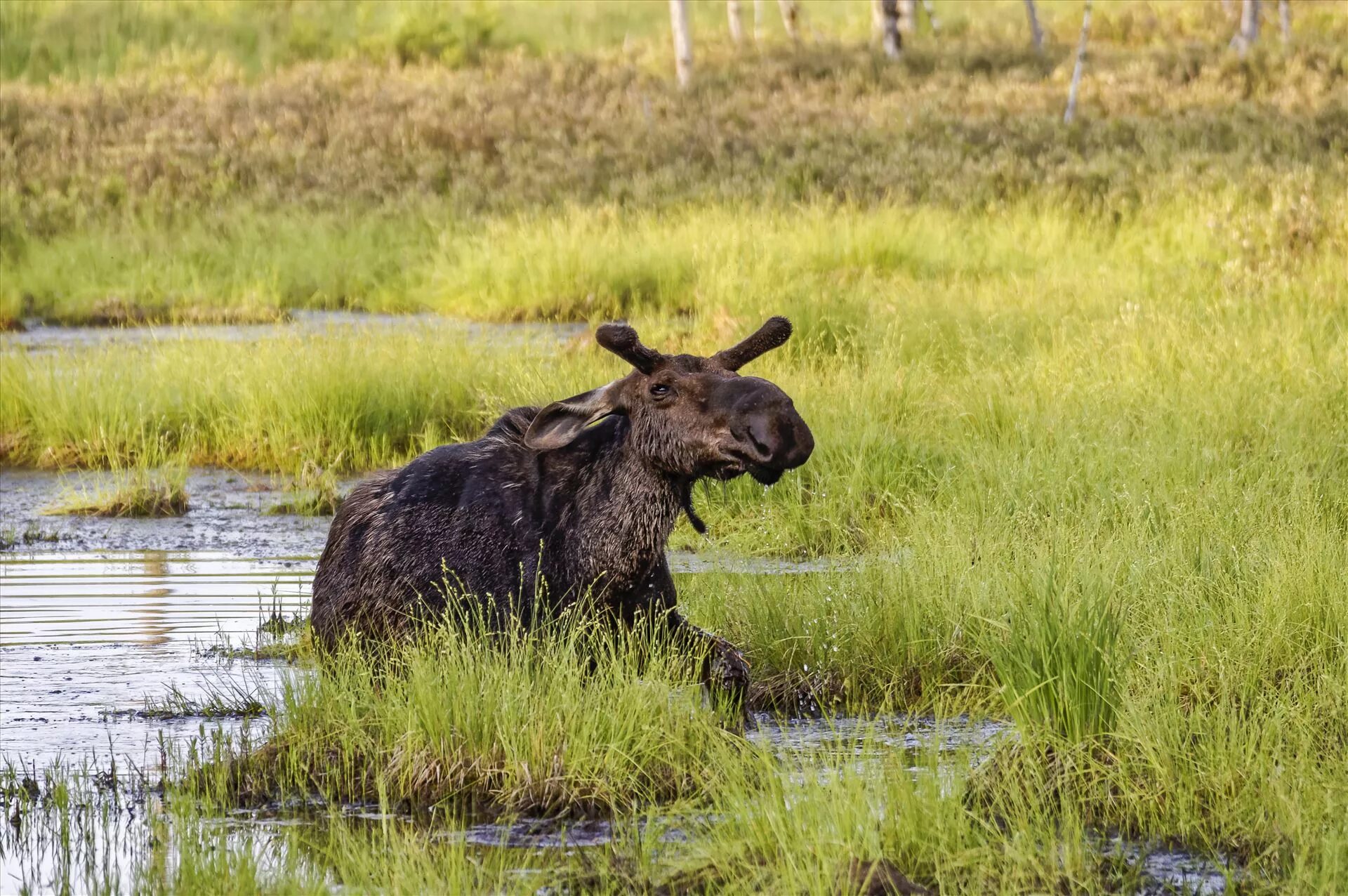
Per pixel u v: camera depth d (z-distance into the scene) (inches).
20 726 1018.1
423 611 978.1
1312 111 4397.1
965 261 3184.1
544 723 895.7
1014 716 925.8
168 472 1951.3
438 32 6594.5
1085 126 4493.1
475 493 989.2
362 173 4505.4
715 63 6082.7
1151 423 1649.9
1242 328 2065.7
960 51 6117.1
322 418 2071.9
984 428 1743.4
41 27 6481.3
